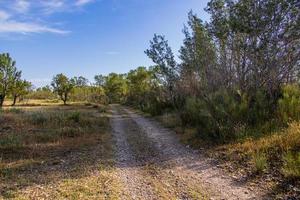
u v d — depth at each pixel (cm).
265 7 1527
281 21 1527
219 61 2019
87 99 8438
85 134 1689
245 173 874
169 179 866
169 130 1925
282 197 685
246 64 1670
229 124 1307
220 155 1094
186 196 723
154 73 3550
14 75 5019
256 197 700
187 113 1920
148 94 4875
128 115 3581
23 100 6812
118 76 9350
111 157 1166
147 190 773
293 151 920
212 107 1558
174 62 3162
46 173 938
